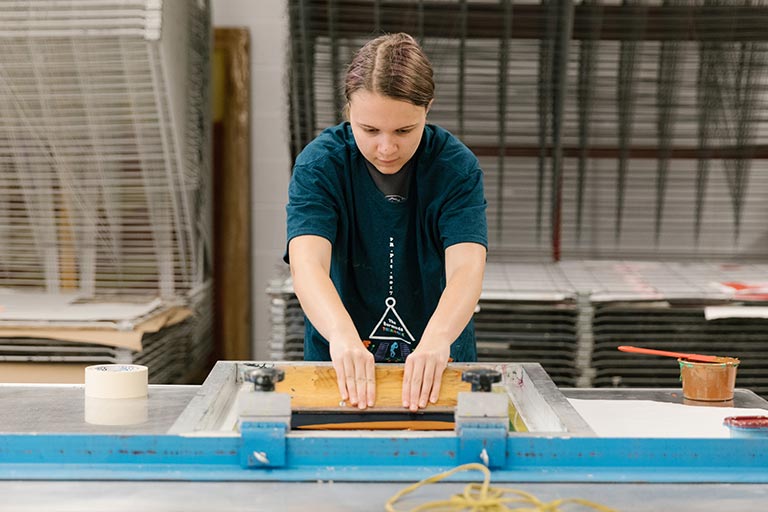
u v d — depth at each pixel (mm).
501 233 3629
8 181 3240
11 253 3332
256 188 3838
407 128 1604
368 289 1999
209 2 3496
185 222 3309
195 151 3398
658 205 3520
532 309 3062
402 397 1594
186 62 3211
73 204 3250
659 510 1248
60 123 3076
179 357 3373
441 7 3254
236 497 1280
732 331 3084
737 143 3420
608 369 3102
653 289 3094
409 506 1249
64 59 2924
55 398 1739
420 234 1931
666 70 3393
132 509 1237
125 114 3035
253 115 3812
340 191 1881
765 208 3592
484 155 3547
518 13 3287
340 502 1266
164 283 3348
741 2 3281
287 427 1404
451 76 3391
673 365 3094
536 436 1406
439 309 1713
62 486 1317
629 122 3414
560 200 3510
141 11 2814
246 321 3822
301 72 3271
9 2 2826
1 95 3014
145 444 1398
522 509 1198
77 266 3350
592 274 3320
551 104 3391
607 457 1407
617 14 3307
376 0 3211
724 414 1670
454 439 1398
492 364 1823
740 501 1283
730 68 3381
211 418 1550
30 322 2850
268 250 3861
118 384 1733
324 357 2066
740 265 3504
